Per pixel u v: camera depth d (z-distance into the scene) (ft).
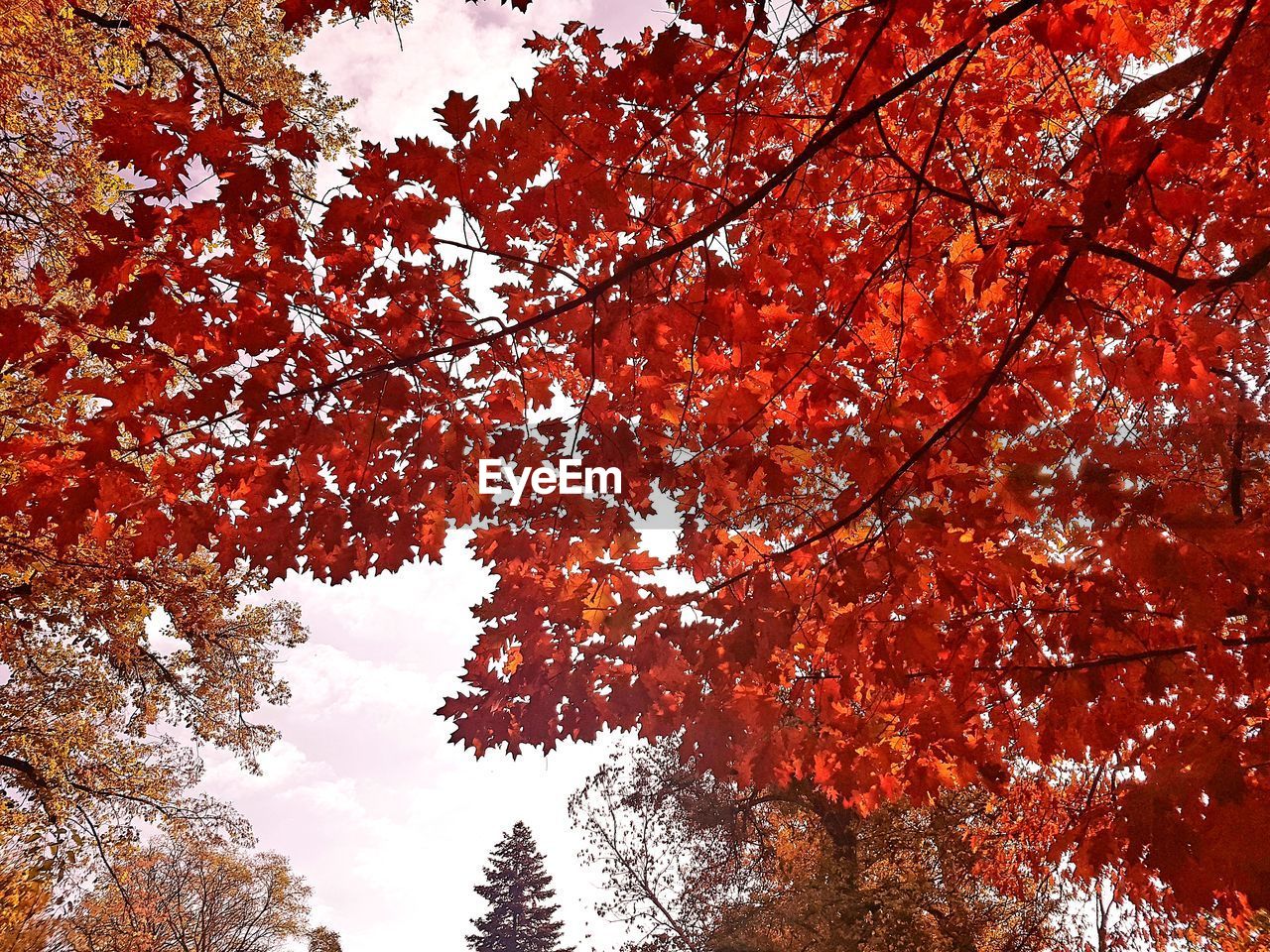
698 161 10.40
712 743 10.17
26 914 25.02
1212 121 9.31
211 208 8.12
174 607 44.06
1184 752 7.03
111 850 45.57
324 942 110.32
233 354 8.66
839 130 8.29
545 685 10.60
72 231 28.12
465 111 8.24
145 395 8.40
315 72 43.42
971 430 8.57
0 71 25.85
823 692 10.62
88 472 8.36
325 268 8.73
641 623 9.86
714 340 9.41
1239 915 7.10
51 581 36.91
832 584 8.82
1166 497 7.29
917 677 9.94
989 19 7.65
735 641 9.18
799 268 10.61
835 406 9.66
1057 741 9.79
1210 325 7.84
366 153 8.24
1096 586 8.30
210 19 40.45
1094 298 10.39
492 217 8.80
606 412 10.28
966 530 8.43
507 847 163.32
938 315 10.18
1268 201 10.36
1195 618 7.11
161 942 82.58
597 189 8.92
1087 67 13.33
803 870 57.41
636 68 8.53
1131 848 6.81
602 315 9.27
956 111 12.81
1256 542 6.93
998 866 35.19
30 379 16.83
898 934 48.06
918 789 10.44
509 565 10.45
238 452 9.02
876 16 8.68
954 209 13.32
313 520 9.52
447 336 9.39
